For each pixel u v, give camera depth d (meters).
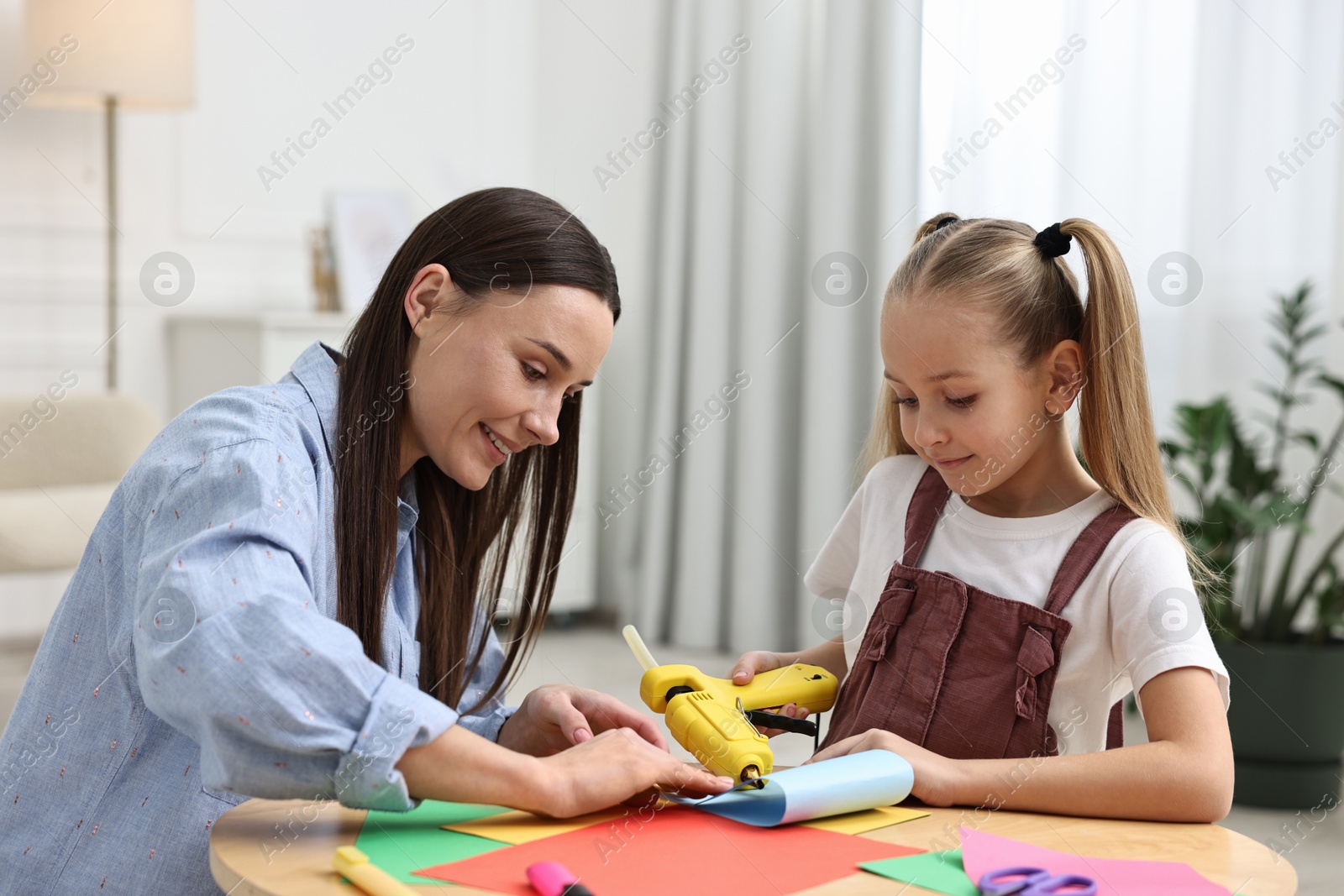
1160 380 2.47
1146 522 0.90
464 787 0.70
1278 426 2.24
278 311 3.21
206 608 0.68
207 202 3.12
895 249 2.51
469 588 1.03
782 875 0.63
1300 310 2.34
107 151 2.87
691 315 3.04
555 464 1.04
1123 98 2.40
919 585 0.96
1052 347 0.94
